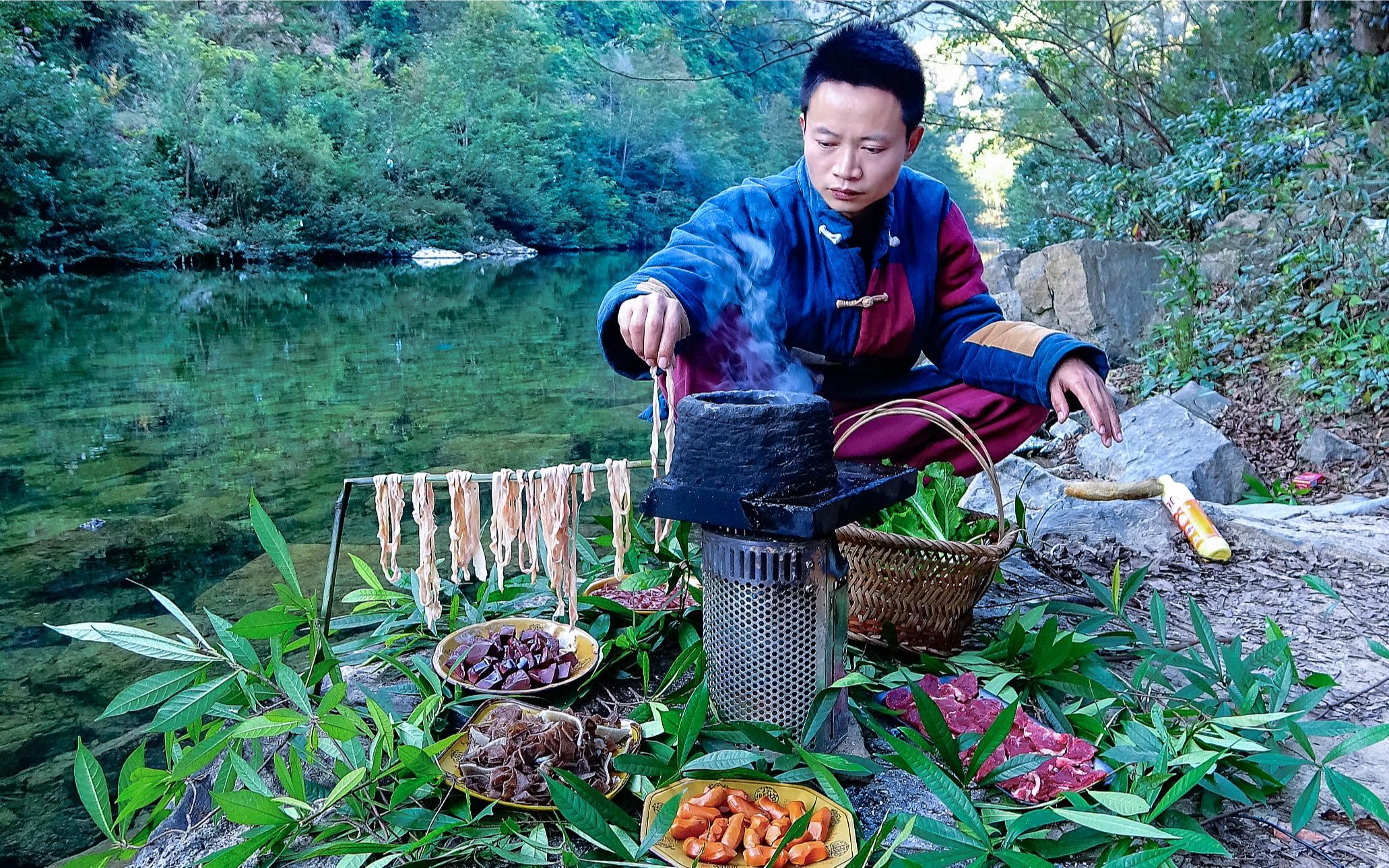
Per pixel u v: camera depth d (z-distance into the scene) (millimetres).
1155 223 8273
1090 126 12266
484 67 39125
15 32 25422
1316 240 5883
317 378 9305
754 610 1841
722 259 2434
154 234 23375
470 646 2307
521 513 2248
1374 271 5355
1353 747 1701
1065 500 3666
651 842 1512
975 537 2684
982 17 10914
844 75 2268
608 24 50219
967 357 2641
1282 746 2012
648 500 1865
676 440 1867
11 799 2496
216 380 9156
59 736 2820
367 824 1728
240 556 4363
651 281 2279
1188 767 1773
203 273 23641
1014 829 1564
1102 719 2025
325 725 1742
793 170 2686
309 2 42969
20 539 4629
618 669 2314
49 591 3965
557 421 7379
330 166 29828
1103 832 1604
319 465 6098
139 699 1879
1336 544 3186
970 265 2729
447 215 34500
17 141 20031
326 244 29203
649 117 42531
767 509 1729
